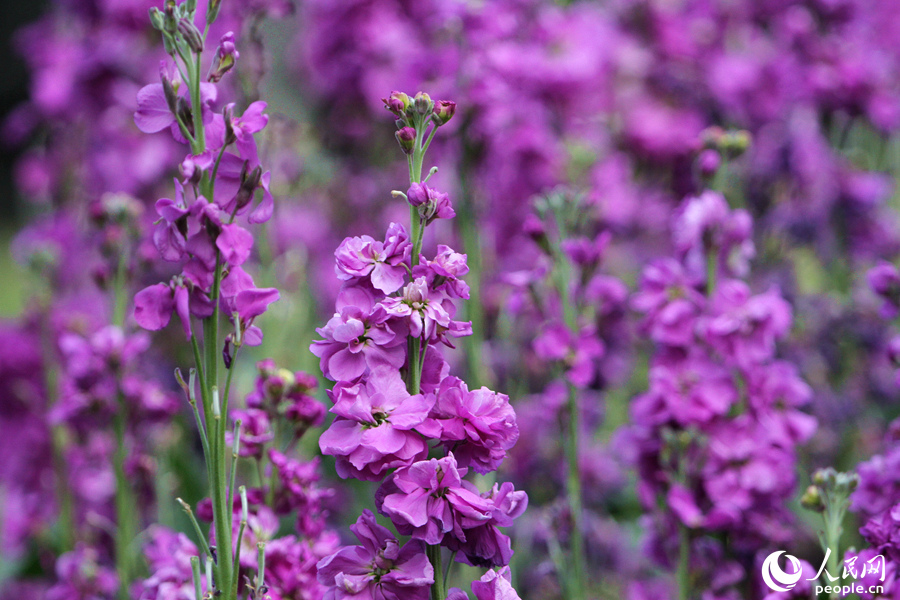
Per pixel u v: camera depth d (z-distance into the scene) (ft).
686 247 3.83
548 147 5.77
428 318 2.97
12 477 5.33
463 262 3.01
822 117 6.02
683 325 3.78
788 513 3.76
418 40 6.11
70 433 4.64
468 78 4.83
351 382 3.01
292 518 4.25
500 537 2.99
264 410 3.43
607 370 5.12
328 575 3.01
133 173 5.72
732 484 3.68
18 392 5.34
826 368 5.46
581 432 5.09
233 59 3.11
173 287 3.07
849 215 6.01
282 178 5.41
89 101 5.99
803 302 5.59
